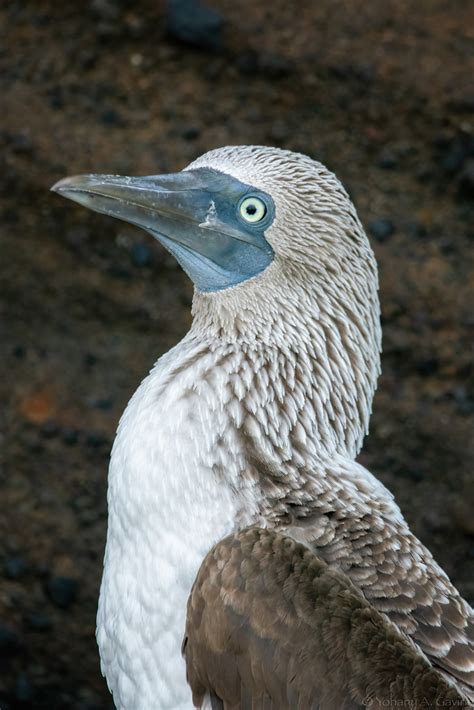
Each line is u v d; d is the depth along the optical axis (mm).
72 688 15297
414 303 16078
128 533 8672
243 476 8633
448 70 17000
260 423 8789
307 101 17031
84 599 15289
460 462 15602
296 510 8609
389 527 8648
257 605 7969
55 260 16500
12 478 15664
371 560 8375
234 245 9094
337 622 7863
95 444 15727
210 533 8477
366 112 16938
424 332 16000
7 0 17719
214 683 8164
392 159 16797
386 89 16953
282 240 9023
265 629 7934
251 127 17000
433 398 15867
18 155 16719
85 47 17406
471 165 16625
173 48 17281
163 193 9195
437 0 17531
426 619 8195
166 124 17016
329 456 9094
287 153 9258
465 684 8039
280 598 7949
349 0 17469
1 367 16188
